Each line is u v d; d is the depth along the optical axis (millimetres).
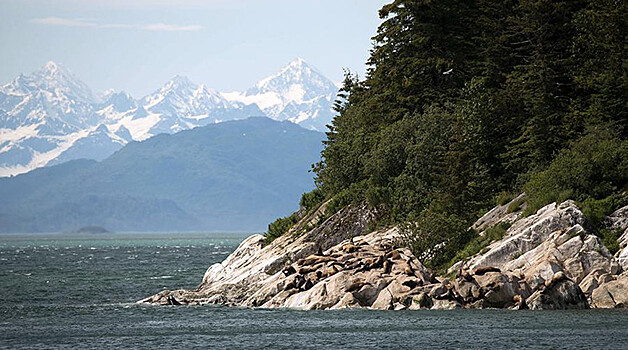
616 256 124062
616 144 147875
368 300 126250
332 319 115562
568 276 121375
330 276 132375
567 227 128375
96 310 138500
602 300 118188
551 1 172375
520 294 120688
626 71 159375
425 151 174875
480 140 170875
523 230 131750
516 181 163875
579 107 166125
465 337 100000
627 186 143000
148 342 102875
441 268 140750
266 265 164250
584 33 170375
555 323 106875
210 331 110562
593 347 93000
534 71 169500
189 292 155500
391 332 104688
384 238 156250
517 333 101312
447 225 146875
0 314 134250
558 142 164875
